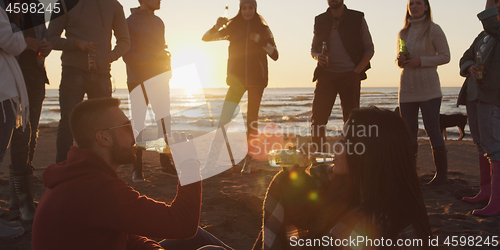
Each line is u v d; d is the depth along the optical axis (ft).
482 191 10.32
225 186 12.43
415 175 3.67
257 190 11.82
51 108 122.52
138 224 3.97
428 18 12.46
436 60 11.96
